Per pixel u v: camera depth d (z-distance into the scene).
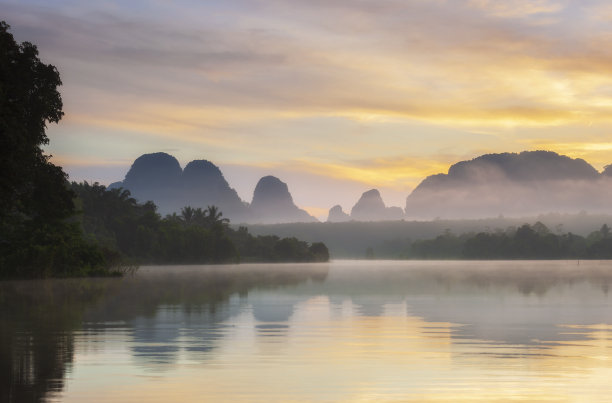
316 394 11.59
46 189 51.53
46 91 47.25
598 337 18.84
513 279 59.22
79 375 13.12
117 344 17.19
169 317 24.28
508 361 14.79
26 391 11.72
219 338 18.50
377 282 54.00
